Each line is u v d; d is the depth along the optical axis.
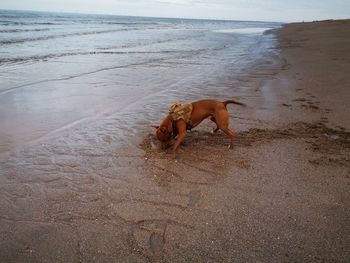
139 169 4.43
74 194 3.83
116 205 3.62
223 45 23.28
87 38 25.59
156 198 3.76
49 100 7.68
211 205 3.62
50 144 5.21
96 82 9.70
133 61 14.09
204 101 4.91
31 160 4.66
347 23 41.22
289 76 10.41
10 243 3.04
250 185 4.01
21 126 5.98
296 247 2.97
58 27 39.19
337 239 3.05
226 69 12.11
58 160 4.67
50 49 17.55
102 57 15.15
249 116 6.48
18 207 3.57
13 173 4.28
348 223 3.28
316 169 4.36
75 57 14.84
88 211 3.51
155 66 12.84
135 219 3.39
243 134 5.56
